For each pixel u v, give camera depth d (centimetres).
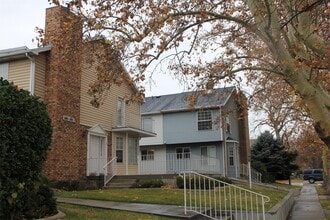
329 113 945
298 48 995
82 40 1067
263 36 999
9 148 761
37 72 1747
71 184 1733
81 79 1994
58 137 1736
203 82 1479
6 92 784
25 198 798
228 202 1266
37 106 842
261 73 1869
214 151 3294
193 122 3369
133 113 2630
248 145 3875
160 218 971
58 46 1081
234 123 3644
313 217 1459
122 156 2412
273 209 1115
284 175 4047
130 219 938
